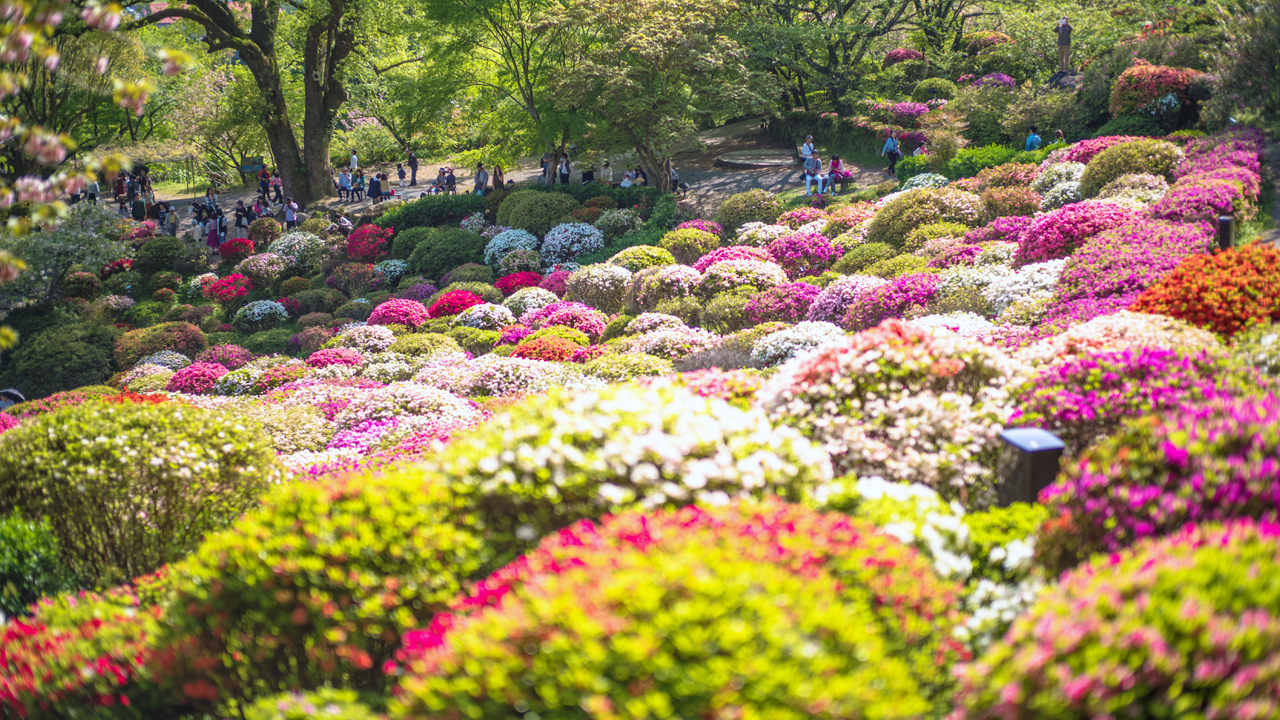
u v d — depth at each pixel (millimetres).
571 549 3354
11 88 4859
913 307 13391
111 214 31484
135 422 6719
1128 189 16312
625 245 27266
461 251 29281
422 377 14047
